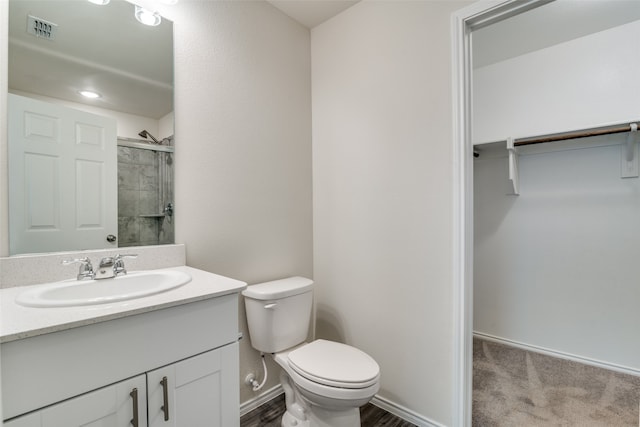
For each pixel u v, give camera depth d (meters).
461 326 1.43
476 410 1.67
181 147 1.46
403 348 1.66
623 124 1.83
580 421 1.58
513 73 2.45
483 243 2.64
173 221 1.43
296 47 2.03
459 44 1.43
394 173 1.69
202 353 0.99
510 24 1.95
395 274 1.70
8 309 0.81
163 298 0.92
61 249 1.14
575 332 2.24
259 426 1.58
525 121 2.40
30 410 0.68
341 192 1.97
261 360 1.77
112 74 1.28
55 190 1.14
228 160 1.64
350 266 1.92
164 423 0.90
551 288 2.33
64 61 1.17
